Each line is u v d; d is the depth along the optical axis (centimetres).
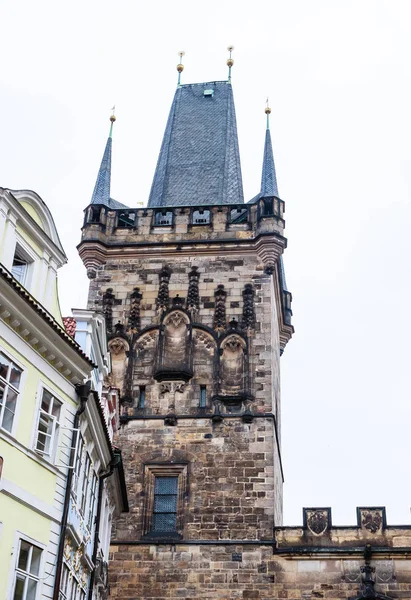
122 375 5459
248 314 5538
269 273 5684
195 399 5328
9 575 2525
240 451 5128
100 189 6141
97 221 5941
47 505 2784
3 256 2816
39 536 2717
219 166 6612
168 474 5131
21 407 2716
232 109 7131
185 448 5175
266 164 6103
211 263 5766
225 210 5956
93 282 5791
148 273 5784
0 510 2522
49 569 2752
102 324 3772
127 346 5544
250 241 5772
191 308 5603
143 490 5078
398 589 4634
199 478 5078
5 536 2530
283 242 5762
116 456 3891
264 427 5191
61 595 2903
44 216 3088
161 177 6675
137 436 5238
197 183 6525
